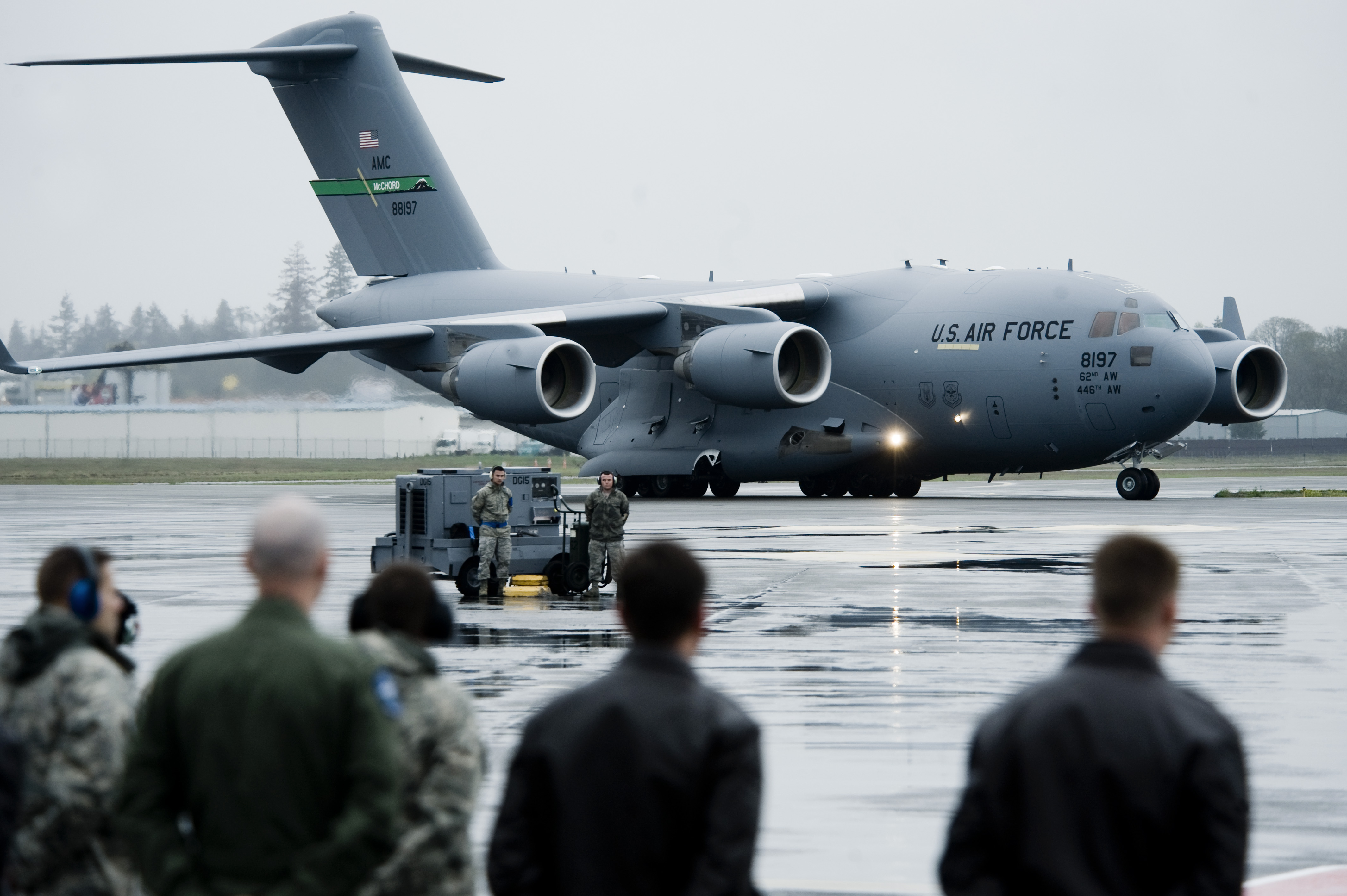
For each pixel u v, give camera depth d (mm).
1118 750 8766
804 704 24859
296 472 174500
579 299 95312
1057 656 29531
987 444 86750
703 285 94000
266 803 9180
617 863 9289
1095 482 136875
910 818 18125
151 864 9289
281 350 80500
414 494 43500
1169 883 8836
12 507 90125
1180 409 81125
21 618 35906
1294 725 23047
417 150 99125
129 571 47531
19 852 10719
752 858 9242
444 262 100312
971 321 85938
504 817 9648
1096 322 82562
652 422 95062
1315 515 70812
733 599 38625
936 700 25188
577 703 9594
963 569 45719
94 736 10562
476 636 33406
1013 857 8961
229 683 9297
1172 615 9430
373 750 9258
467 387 82188
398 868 10367
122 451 186500
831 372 90500
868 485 94000
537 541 42594
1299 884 15586
